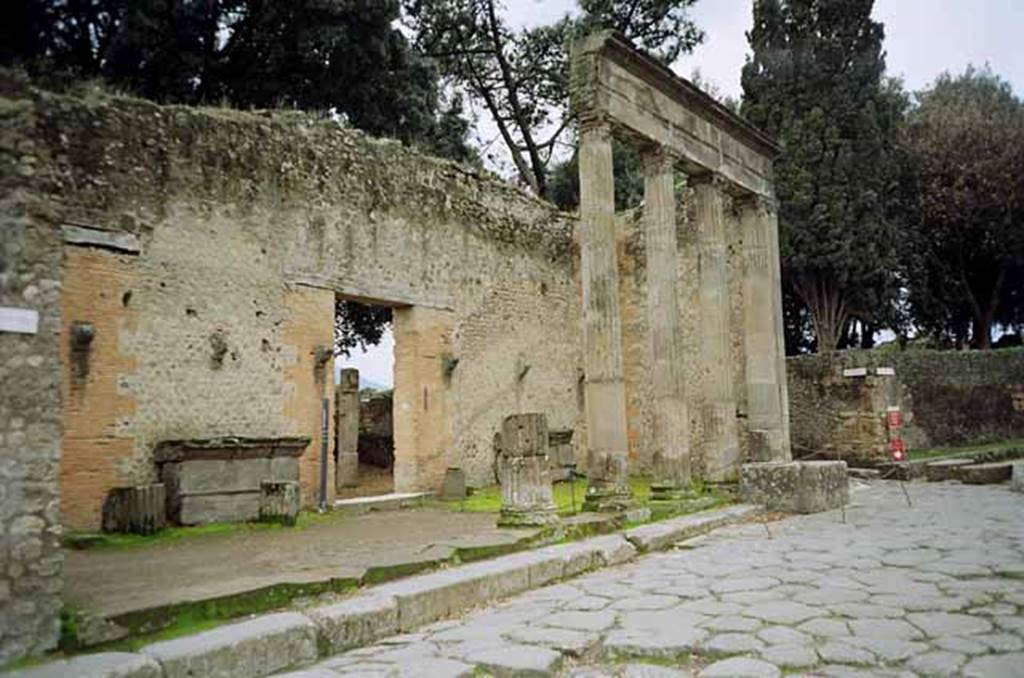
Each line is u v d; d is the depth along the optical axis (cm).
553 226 2261
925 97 3375
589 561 941
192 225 1338
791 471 1428
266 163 1464
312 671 559
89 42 2181
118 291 1229
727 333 1664
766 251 1891
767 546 1042
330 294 1555
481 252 1972
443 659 568
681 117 1599
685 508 1342
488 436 1934
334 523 1264
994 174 2972
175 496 1191
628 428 2255
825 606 679
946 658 523
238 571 786
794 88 2739
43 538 532
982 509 1362
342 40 2184
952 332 3422
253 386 1402
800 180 2669
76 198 1188
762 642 573
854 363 2212
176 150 1327
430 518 1317
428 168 1833
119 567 831
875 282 2709
